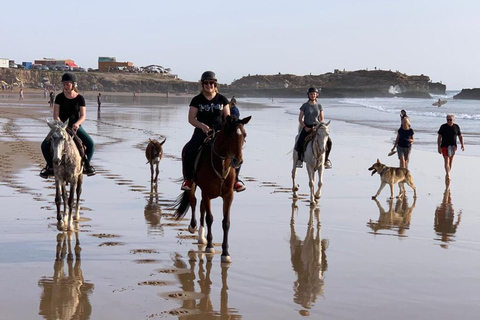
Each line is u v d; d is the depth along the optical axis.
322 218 11.91
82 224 10.91
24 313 6.42
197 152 9.27
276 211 12.52
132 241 9.77
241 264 8.55
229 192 8.88
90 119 44.09
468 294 7.32
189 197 9.95
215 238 10.14
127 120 43.84
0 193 13.61
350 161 21.36
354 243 9.91
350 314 6.58
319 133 13.25
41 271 8.02
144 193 14.28
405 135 16.95
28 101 80.44
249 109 76.25
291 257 8.97
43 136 28.33
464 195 14.93
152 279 7.78
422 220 11.88
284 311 6.66
